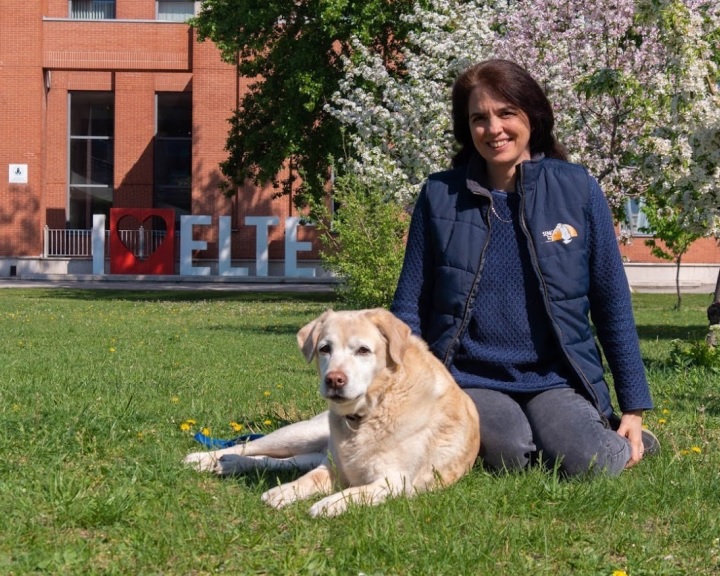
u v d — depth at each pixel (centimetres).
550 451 490
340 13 2452
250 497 451
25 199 3712
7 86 3672
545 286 499
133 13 3784
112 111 3862
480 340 514
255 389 898
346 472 461
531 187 508
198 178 3691
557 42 1727
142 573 345
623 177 1661
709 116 1108
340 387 430
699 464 542
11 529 392
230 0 2734
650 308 2484
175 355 1263
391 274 1648
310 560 357
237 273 3591
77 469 505
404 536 383
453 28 1906
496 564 361
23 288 3167
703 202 1132
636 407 517
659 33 1199
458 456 470
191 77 3784
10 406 700
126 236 3725
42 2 3669
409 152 1911
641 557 371
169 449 562
